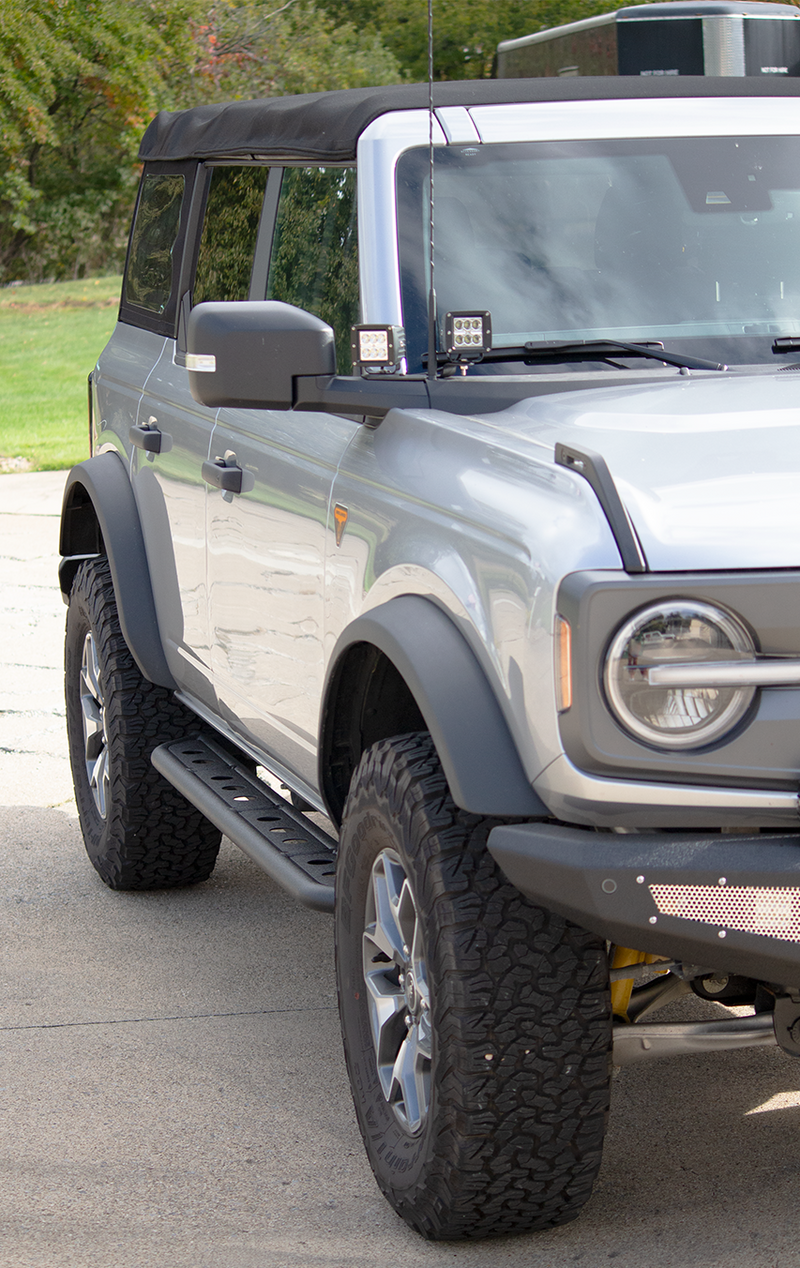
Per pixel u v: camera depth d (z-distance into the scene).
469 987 3.13
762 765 2.87
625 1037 3.36
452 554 3.28
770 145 4.34
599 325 4.01
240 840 4.38
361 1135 3.75
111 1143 3.92
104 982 4.98
